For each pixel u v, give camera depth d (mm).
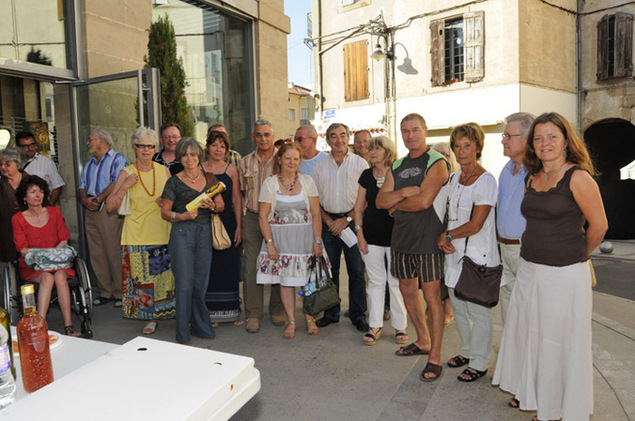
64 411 1490
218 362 1857
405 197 3215
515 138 2967
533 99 12672
